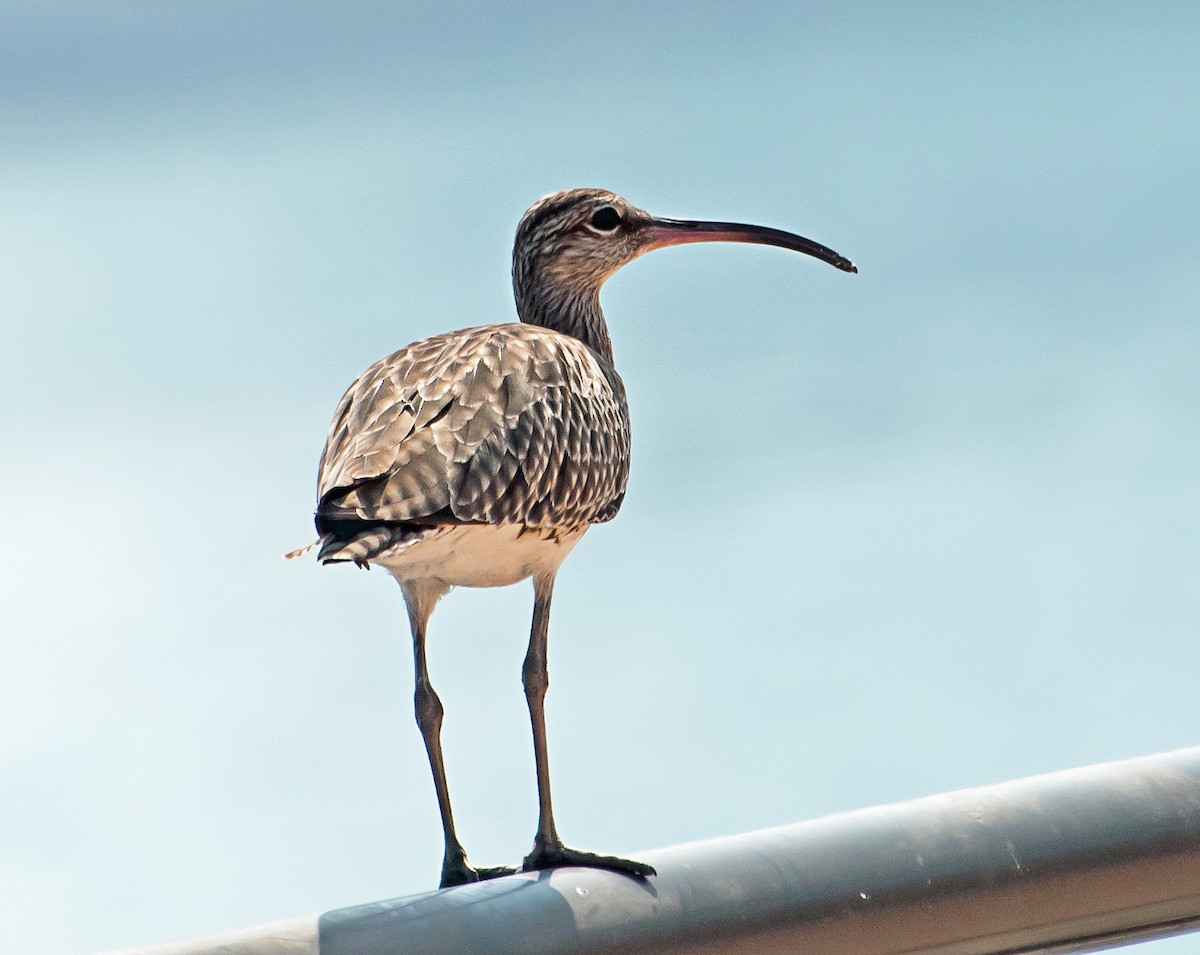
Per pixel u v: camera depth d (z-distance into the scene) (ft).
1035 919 19.22
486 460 31.65
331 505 29.60
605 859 32.65
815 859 19.08
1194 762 19.67
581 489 34.99
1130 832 19.13
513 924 18.78
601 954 18.71
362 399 33.55
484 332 36.24
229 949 18.20
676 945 18.97
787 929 19.01
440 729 33.12
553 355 35.99
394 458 30.50
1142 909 19.45
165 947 18.17
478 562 33.47
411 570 33.27
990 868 18.98
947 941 19.26
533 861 32.99
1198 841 19.25
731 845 19.39
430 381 33.01
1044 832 19.04
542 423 33.65
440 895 18.98
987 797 19.38
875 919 19.03
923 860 19.04
